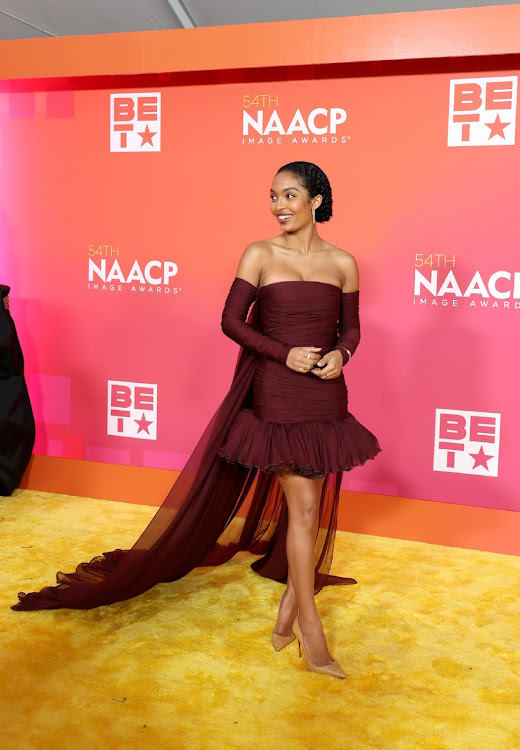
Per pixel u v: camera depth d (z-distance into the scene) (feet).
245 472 8.87
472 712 6.89
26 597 8.96
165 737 6.41
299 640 7.71
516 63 10.48
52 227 13.20
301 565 7.54
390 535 11.75
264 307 7.75
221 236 12.26
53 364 13.48
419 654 8.01
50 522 12.01
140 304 12.83
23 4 15.49
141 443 13.11
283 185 7.57
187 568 9.64
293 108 11.61
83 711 6.78
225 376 12.52
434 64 10.84
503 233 10.84
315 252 7.89
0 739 6.32
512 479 11.16
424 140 11.04
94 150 12.77
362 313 11.61
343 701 7.05
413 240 11.26
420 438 11.54
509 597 9.52
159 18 16.71
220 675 7.50
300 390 7.54
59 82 12.73
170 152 12.35
